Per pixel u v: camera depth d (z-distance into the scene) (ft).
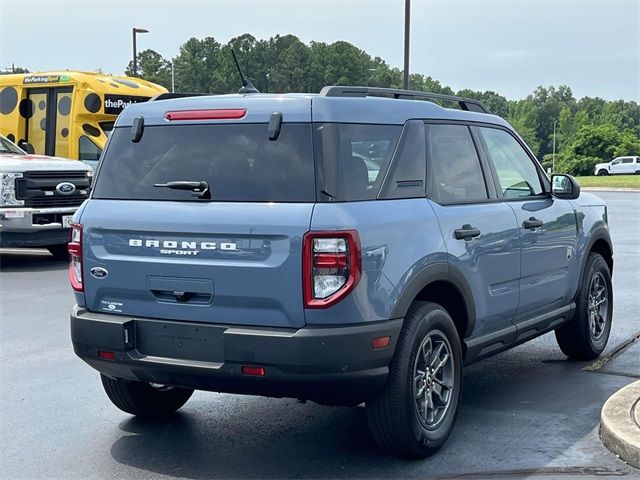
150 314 15.57
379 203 15.24
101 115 57.52
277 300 14.29
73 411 19.58
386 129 16.11
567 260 21.74
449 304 17.48
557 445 16.83
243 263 14.51
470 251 17.25
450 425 16.81
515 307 19.35
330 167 14.56
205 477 15.51
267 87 248.73
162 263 15.26
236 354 14.42
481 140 19.12
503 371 22.80
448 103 20.51
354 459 16.26
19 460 16.46
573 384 21.38
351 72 241.35
